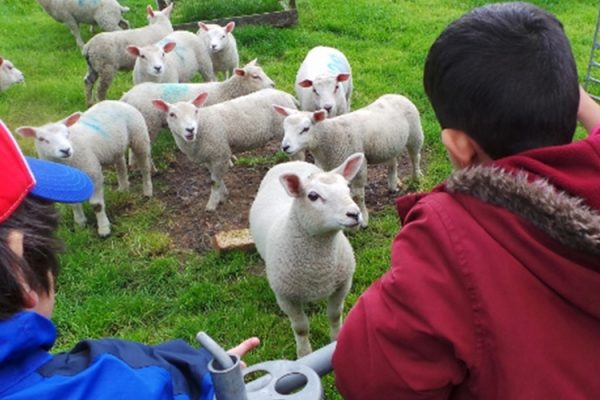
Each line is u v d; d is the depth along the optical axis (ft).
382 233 17.51
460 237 3.89
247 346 5.02
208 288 15.46
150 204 19.81
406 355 3.99
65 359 3.67
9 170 3.34
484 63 3.84
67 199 3.92
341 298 13.00
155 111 21.42
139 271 16.60
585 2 36.70
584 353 3.77
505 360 3.76
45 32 36.06
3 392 3.25
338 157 17.95
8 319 3.29
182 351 4.16
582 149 3.67
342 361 4.30
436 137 22.30
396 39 31.55
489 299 3.76
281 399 4.06
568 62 3.86
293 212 11.64
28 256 3.50
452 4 37.01
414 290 3.92
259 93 20.63
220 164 19.26
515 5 4.11
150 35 27.61
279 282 12.24
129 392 3.48
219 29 27.14
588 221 3.47
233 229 18.42
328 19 34.24
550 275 3.69
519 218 3.76
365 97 25.58
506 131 3.87
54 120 25.75
